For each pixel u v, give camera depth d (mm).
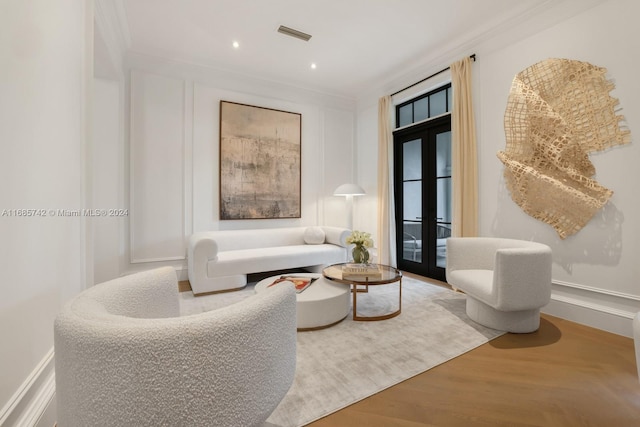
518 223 2855
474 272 2596
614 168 2244
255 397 747
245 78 4176
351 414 1371
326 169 4891
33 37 1164
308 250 3805
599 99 2309
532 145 2684
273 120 4348
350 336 2162
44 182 1248
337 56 3697
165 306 1188
